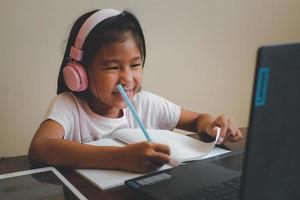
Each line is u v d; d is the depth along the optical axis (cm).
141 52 91
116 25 86
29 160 73
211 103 168
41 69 124
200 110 165
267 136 31
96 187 59
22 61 120
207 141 84
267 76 29
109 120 98
